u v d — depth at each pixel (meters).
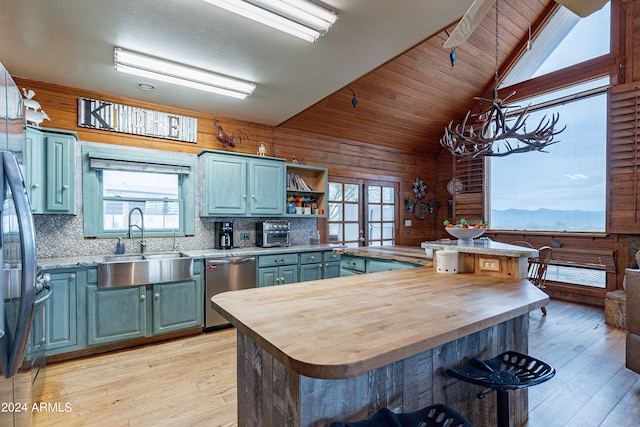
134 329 2.99
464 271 2.22
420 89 4.88
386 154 5.82
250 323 1.14
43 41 2.37
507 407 1.38
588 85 4.41
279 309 1.32
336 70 2.83
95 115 3.33
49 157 2.87
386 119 5.17
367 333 1.04
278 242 4.21
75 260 2.89
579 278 4.51
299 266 4.01
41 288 2.01
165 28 2.21
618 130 4.02
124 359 2.77
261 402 1.27
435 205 6.52
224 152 3.79
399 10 2.04
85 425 1.90
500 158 5.35
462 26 2.00
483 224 2.32
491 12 4.24
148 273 3.02
